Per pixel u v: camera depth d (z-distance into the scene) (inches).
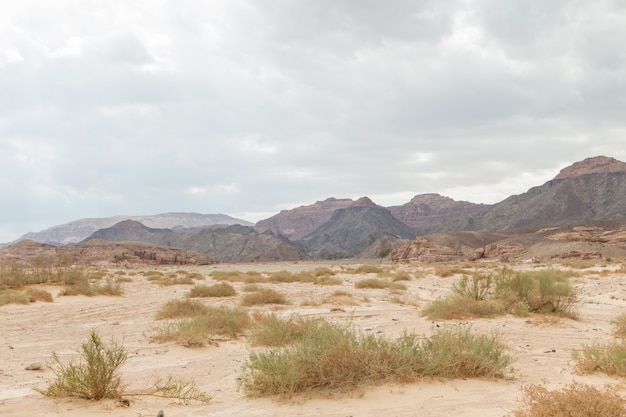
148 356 454.9
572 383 330.6
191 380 359.6
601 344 482.3
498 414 262.7
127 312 836.6
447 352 352.2
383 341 358.0
